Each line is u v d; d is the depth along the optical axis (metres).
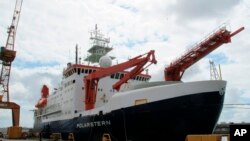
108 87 32.91
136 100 22.45
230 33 24.72
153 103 21.38
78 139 29.66
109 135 24.59
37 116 50.38
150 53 26.39
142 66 26.62
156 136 21.80
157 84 22.97
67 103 34.50
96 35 39.62
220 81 20.31
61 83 38.22
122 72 33.88
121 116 23.25
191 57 27.34
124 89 25.09
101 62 32.19
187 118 20.41
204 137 18.05
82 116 29.12
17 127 47.12
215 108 20.23
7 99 50.44
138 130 22.42
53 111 40.06
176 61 28.17
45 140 38.66
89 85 28.95
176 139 21.22
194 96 20.14
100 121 25.59
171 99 20.69
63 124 34.66
